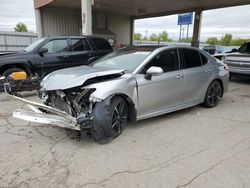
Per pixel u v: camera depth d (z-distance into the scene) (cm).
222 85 572
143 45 489
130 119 398
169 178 268
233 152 332
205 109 543
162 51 436
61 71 403
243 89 805
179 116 488
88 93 336
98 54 808
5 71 659
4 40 1792
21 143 349
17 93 564
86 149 333
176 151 332
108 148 337
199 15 1506
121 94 361
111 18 1852
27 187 247
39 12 1473
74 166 289
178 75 449
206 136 387
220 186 254
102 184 255
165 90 427
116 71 369
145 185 254
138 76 388
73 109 346
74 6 1526
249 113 519
